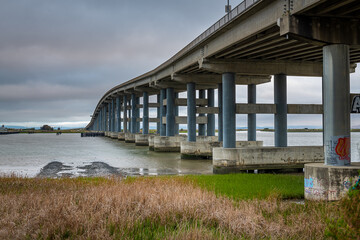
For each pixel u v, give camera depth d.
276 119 37.94
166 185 18.44
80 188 18.05
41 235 9.80
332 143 19.86
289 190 20.62
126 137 102.31
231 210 12.45
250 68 37.53
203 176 27.44
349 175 18.19
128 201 13.07
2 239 9.36
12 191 17.59
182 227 10.59
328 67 20.61
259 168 34.91
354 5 19.02
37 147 86.00
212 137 61.94
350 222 8.25
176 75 53.25
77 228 10.20
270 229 10.66
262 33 27.97
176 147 65.38
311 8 19.53
